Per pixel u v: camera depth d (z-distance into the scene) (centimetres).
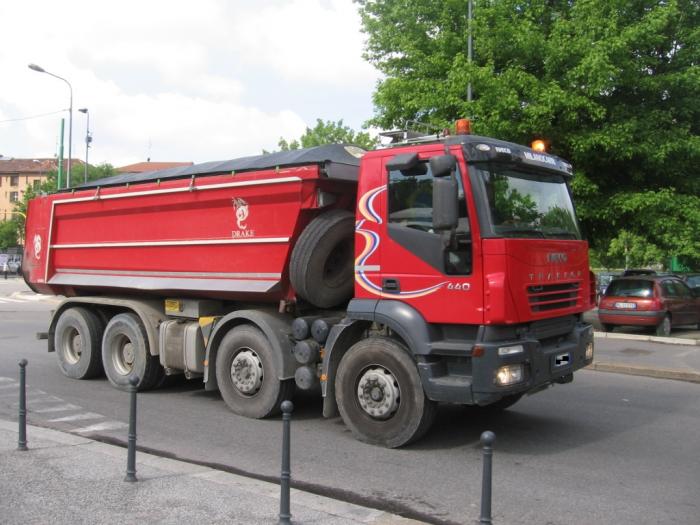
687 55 1631
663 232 1623
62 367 1030
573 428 729
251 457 607
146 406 829
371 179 651
